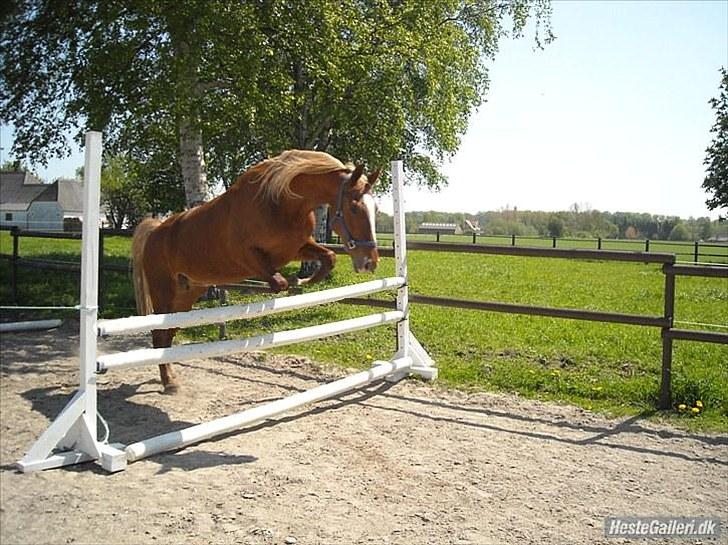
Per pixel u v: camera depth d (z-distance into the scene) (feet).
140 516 10.56
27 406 16.48
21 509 10.62
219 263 16.05
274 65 30.07
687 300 42.06
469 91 53.83
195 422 16.12
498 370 21.20
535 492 12.23
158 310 18.29
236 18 26.96
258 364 22.12
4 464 12.42
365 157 41.45
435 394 18.99
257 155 48.49
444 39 39.60
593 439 15.38
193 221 16.48
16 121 35.47
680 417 16.90
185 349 14.14
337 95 35.19
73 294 35.04
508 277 56.54
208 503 11.18
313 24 30.27
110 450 12.66
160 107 27.71
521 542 10.23
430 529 10.57
